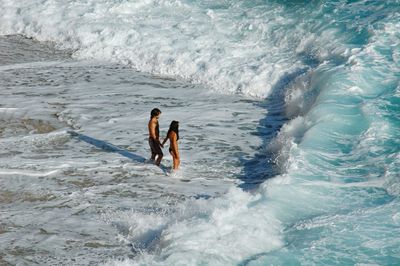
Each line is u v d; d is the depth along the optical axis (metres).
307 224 46.75
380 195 50.44
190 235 45.34
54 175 58.47
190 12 98.50
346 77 71.44
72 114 71.88
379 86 69.25
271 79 78.69
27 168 59.78
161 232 47.44
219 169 60.06
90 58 91.50
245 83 79.00
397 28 81.44
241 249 43.94
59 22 100.81
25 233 49.06
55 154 62.94
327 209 48.97
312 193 51.25
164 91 79.38
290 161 56.50
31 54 93.94
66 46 96.06
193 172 59.41
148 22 97.06
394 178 52.72
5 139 66.44
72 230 49.38
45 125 69.44
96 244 47.47
